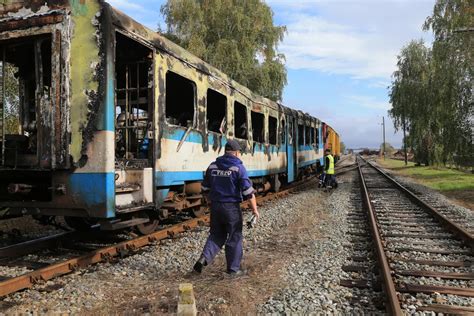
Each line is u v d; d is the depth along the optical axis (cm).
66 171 637
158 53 759
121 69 852
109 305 480
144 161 759
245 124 1276
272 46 2939
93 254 635
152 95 746
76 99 630
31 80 774
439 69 2778
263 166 1442
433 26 2802
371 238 844
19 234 820
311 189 1933
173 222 1035
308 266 645
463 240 823
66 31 634
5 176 710
